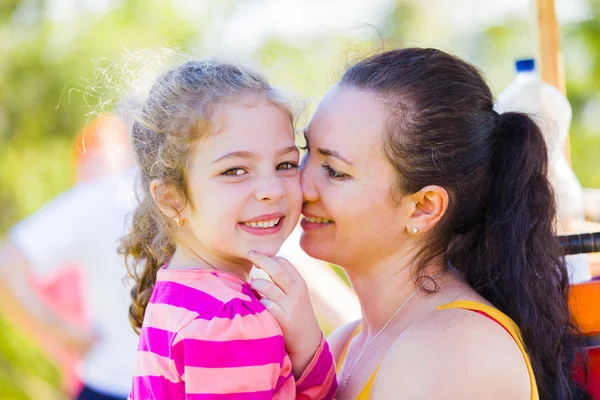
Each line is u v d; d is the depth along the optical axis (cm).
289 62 210
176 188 177
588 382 186
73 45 717
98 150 316
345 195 179
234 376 155
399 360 160
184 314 162
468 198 182
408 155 176
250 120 175
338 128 180
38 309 315
